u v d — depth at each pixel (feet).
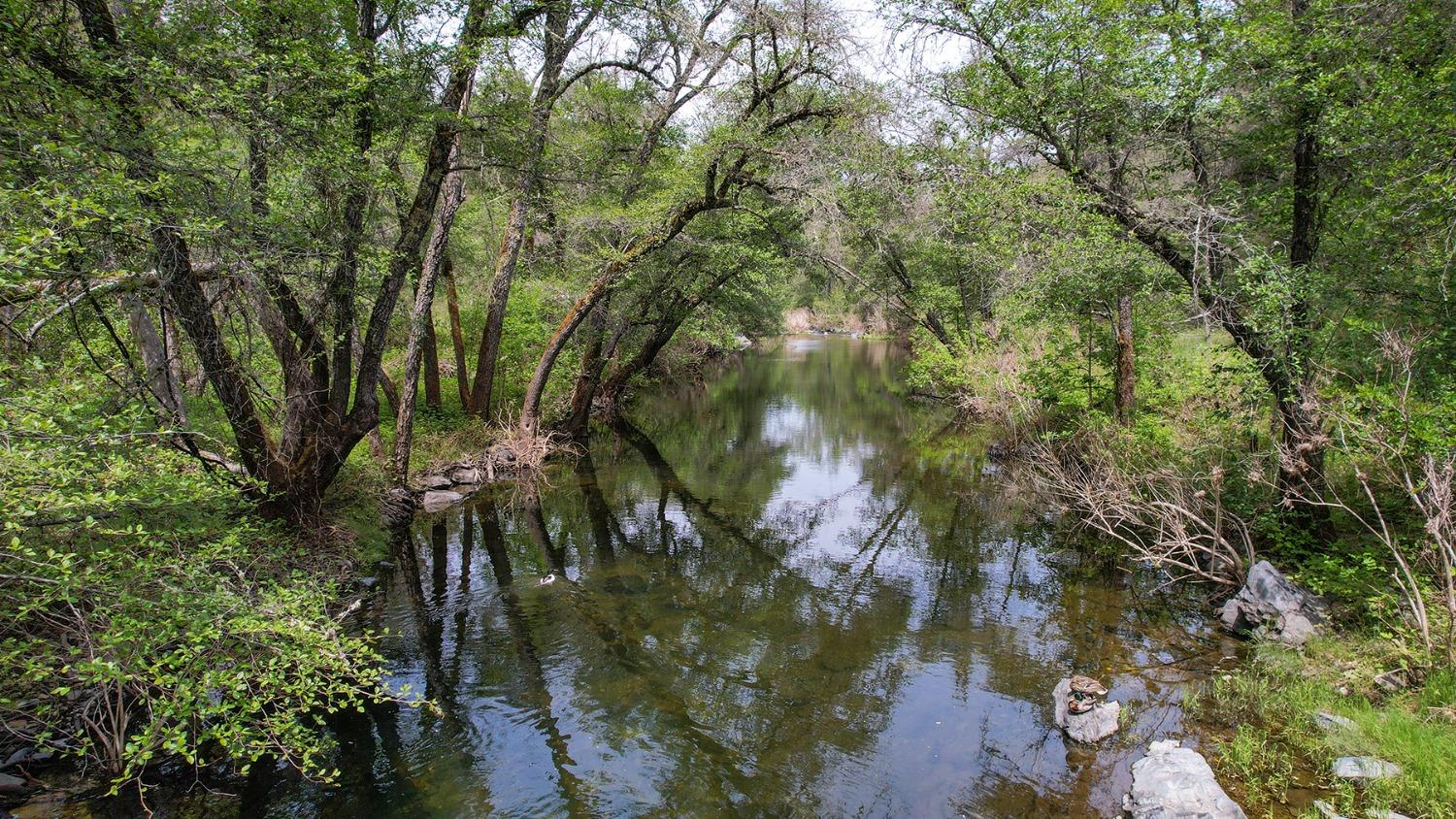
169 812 15.71
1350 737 17.01
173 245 19.38
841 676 23.03
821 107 42.04
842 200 41.19
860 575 32.73
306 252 22.52
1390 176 22.31
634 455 59.62
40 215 14.98
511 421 54.54
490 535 38.52
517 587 30.66
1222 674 21.31
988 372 60.49
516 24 31.89
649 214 45.57
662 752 19.08
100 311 20.13
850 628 26.76
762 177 42.93
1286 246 27.07
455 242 56.44
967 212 32.45
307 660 15.62
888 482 50.60
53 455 12.59
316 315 27.09
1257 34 23.15
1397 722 16.81
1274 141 25.99
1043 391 50.44
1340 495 27.48
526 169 35.47
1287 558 25.94
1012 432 55.52
